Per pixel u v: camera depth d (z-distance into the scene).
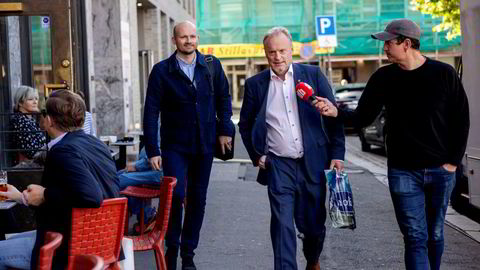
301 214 5.65
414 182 5.26
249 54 44.91
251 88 5.64
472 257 7.11
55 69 9.12
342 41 44.53
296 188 5.58
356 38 44.41
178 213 6.36
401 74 5.21
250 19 45.34
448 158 5.20
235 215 9.41
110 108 14.95
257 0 45.31
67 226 4.20
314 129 5.55
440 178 5.24
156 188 7.94
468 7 8.56
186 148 6.38
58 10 8.99
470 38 8.55
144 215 8.22
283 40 5.46
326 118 5.62
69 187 4.12
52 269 4.16
